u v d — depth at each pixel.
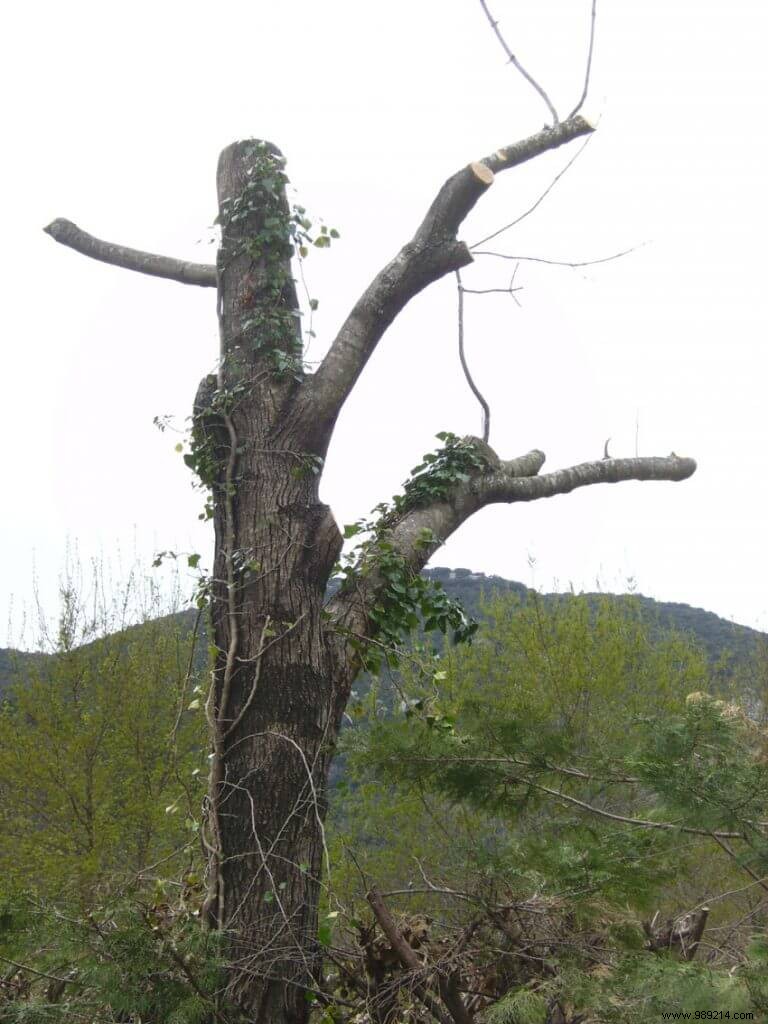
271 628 4.94
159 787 14.53
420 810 10.62
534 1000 3.88
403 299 5.72
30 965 4.27
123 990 3.90
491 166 5.73
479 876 4.69
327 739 5.04
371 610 5.41
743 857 3.93
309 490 5.33
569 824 4.89
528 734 4.80
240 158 5.84
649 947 4.88
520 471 6.50
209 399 5.55
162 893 4.97
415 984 4.52
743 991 3.38
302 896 4.67
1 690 15.75
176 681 14.85
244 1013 4.37
